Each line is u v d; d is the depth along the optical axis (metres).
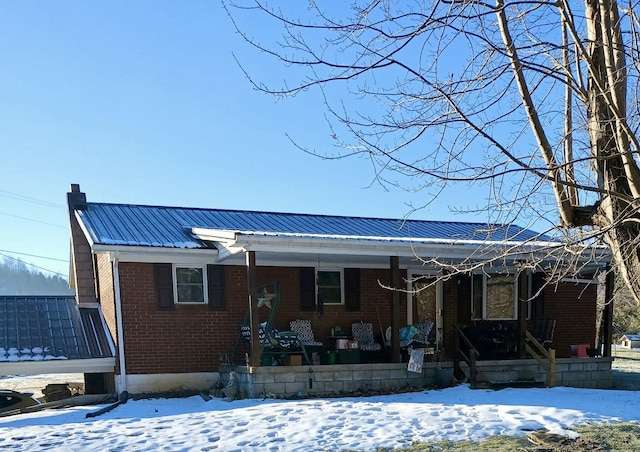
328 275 13.92
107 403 11.35
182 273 12.51
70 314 13.77
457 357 12.34
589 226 5.48
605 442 7.36
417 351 11.41
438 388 11.58
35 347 11.73
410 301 14.60
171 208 15.77
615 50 4.85
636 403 9.73
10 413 10.75
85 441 7.65
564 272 5.89
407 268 14.67
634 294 4.86
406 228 16.62
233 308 12.90
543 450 7.08
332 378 11.11
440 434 7.87
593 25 4.98
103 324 13.25
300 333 13.11
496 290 15.08
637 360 21.95
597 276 15.69
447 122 5.02
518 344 12.53
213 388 11.86
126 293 11.88
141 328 11.95
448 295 14.96
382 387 11.44
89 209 14.38
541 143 5.16
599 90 4.84
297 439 7.65
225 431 8.11
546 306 15.48
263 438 7.71
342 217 17.50
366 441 7.55
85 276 14.45
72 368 11.48
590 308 16.06
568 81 5.28
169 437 7.82
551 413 8.89
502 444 7.36
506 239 5.72
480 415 8.88
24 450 7.25
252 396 10.55
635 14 5.04
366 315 14.16
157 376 11.96
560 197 5.17
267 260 13.18
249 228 14.35
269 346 11.35
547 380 12.20
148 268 12.12
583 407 9.35
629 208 4.71
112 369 11.88
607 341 12.97
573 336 15.79
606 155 4.93
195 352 12.38
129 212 14.63
